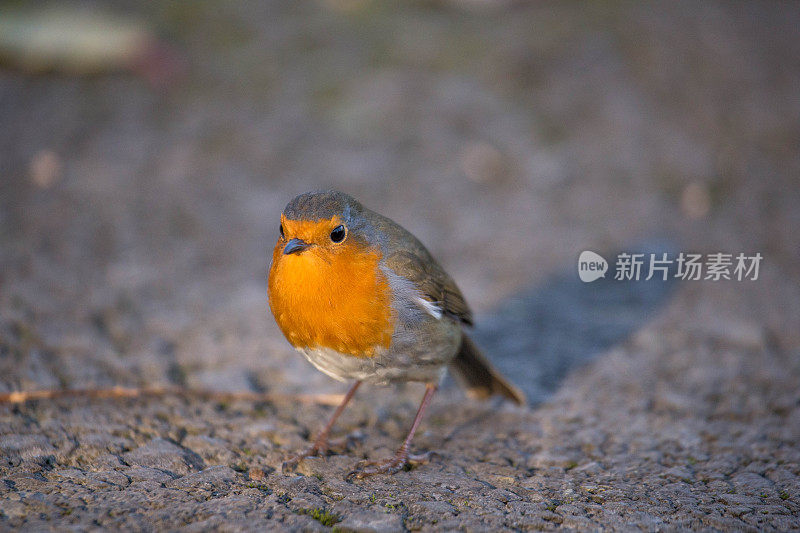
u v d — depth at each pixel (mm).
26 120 14258
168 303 9828
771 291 10758
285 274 6152
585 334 9773
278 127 14438
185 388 7875
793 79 16828
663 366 9016
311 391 8188
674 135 14680
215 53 16641
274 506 5742
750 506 6051
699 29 18781
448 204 12758
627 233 12164
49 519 5316
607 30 18188
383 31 17750
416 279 6512
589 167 13781
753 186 13391
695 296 10672
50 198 12125
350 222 6211
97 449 6570
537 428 7680
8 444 6480
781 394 8359
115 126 14266
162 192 12570
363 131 14445
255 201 12555
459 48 17062
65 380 7797
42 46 15266
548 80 16047
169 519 5438
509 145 14250
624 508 5957
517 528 5613
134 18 17203
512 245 11852
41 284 9805
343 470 6617
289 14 18531
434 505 5910
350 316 6148
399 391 8406
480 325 9945
